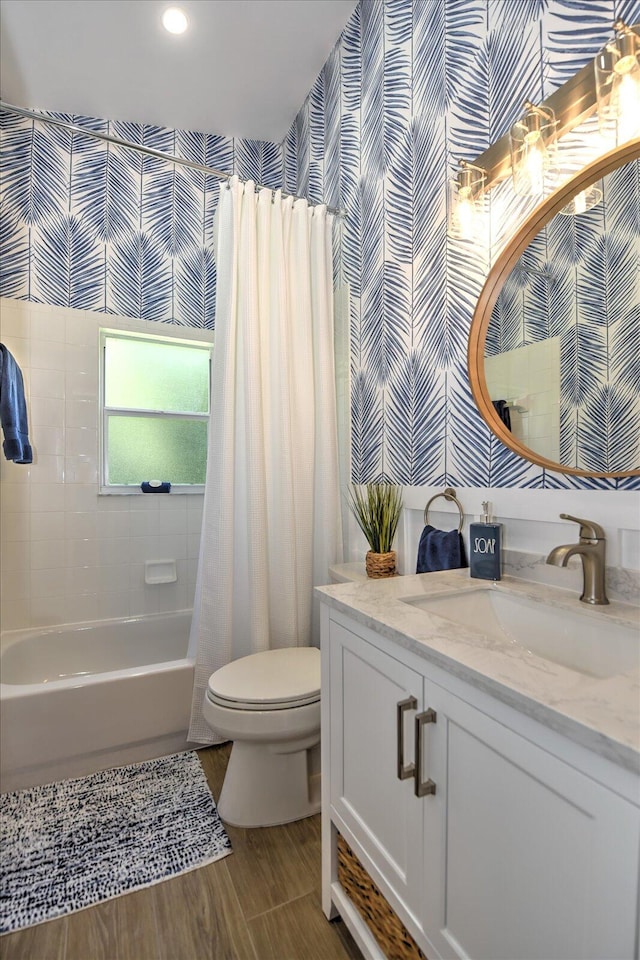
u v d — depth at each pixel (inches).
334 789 45.0
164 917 46.3
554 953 23.1
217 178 108.5
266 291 77.8
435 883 31.5
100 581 96.7
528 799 24.6
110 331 98.4
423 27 64.0
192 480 108.5
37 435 91.2
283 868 52.1
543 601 42.0
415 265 66.5
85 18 76.9
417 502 66.1
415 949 34.4
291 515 75.9
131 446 102.8
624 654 35.1
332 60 87.9
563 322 45.1
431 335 63.5
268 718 55.1
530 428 48.5
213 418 75.7
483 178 53.1
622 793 19.8
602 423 41.8
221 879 50.7
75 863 52.2
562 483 45.8
